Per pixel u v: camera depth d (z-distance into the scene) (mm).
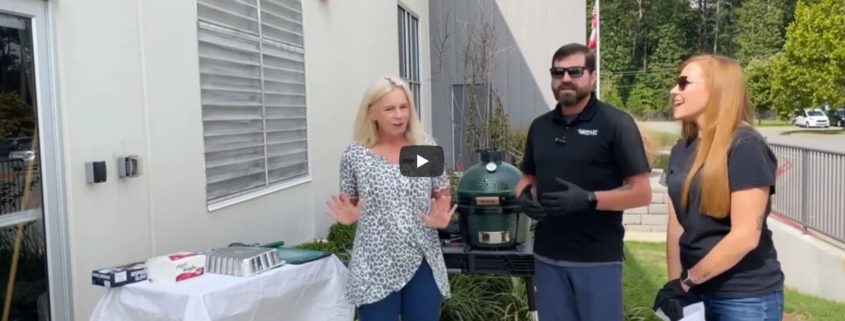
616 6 49656
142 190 3627
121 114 3461
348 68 7094
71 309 3107
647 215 9078
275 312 3006
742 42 47719
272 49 5348
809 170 6430
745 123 2225
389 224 2873
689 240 2316
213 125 4430
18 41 2885
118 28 3441
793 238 6469
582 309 2900
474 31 12320
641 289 5199
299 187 5836
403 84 2949
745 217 2094
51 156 3016
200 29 4266
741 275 2215
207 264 2969
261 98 5141
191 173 4117
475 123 11539
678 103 2324
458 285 4348
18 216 2900
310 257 3281
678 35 49094
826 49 30500
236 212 4680
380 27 8250
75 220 3129
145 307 2701
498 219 3457
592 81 2818
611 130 2773
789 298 5695
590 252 2846
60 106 3043
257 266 2953
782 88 32719
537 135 3008
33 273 2973
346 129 7027
